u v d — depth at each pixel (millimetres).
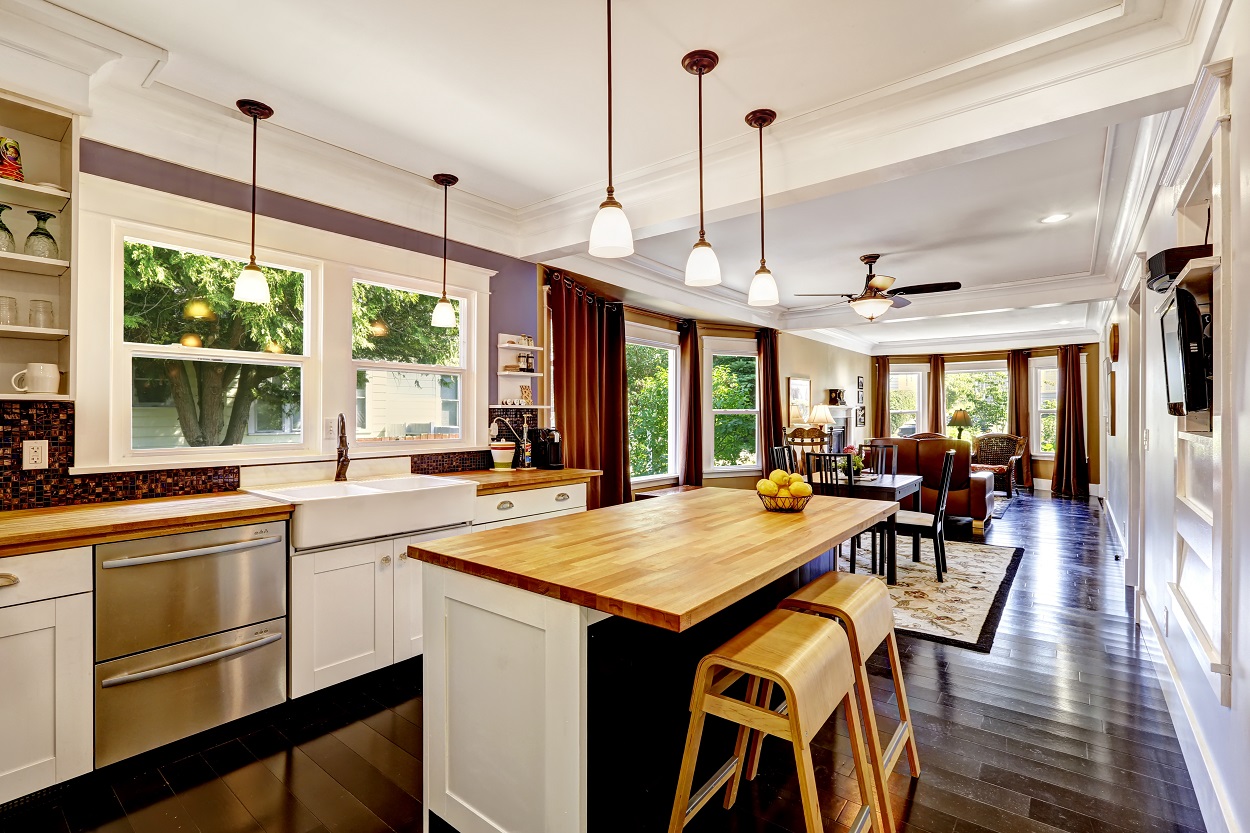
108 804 1834
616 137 2820
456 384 3795
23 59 1964
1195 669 1954
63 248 2176
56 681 1833
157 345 2559
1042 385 9609
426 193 3451
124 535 1949
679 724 1913
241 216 2768
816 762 2096
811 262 5070
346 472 3070
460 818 1659
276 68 2252
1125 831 1722
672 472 6734
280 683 2340
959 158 2539
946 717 2383
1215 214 1612
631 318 6012
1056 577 4402
